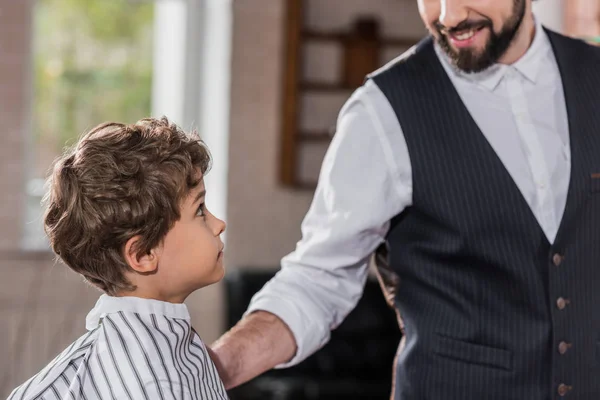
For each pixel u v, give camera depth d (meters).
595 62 1.66
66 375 1.14
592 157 1.55
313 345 1.67
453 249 1.57
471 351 1.57
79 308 4.92
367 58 5.01
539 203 1.55
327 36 4.98
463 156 1.57
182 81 5.26
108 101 5.24
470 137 1.58
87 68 5.21
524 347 1.54
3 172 4.88
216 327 5.04
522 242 1.53
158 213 1.17
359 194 1.62
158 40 5.29
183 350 1.21
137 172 1.17
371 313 4.64
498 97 1.60
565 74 1.61
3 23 4.82
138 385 1.12
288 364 1.66
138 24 5.26
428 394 1.61
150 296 1.22
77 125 5.19
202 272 1.23
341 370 4.53
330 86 4.99
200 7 5.25
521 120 1.58
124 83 5.26
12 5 4.83
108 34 5.23
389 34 5.11
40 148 5.13
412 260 1.64
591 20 2.16
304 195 5.11
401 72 1.67
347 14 5.05
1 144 4.86
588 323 1.55
